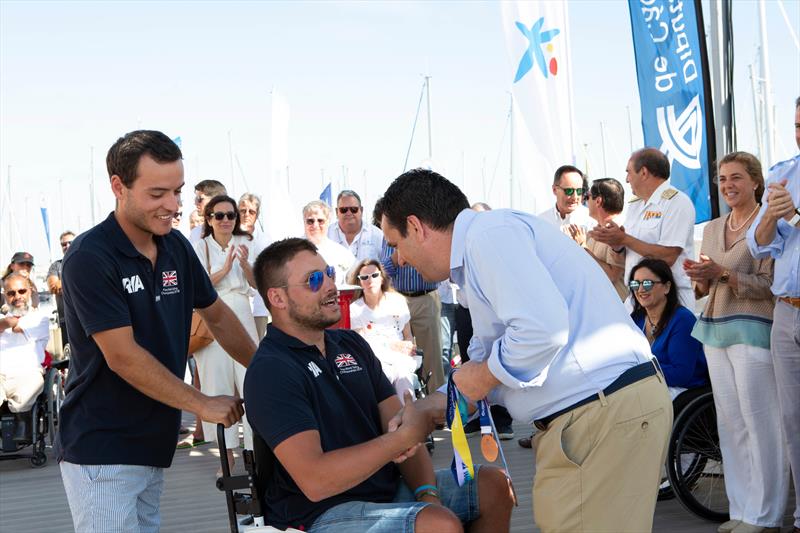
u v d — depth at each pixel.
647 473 2.62
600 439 2.59
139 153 2.76
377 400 3.24
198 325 6.05
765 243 4.02
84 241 2.81
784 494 4.35
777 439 4.32
